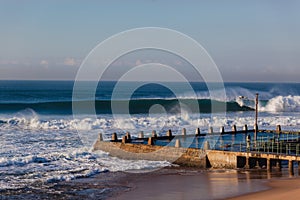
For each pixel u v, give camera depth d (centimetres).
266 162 3005
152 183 2522
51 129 4731
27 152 3362
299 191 2244
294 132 4169
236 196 2184
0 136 4197
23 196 2230
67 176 2653
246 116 6097
